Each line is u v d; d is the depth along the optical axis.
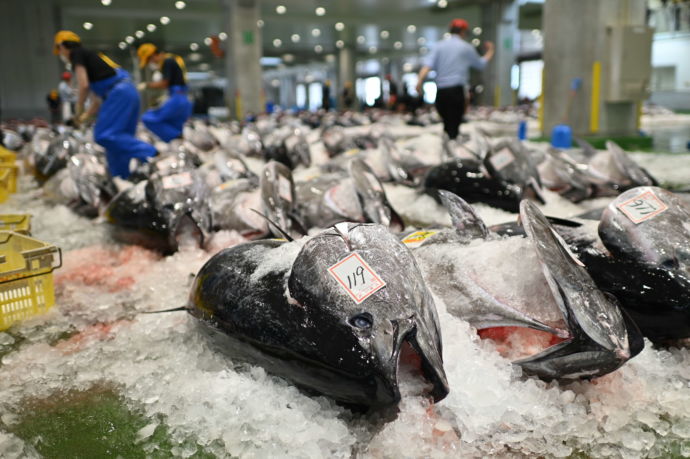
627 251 2.32
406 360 1.90
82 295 3.23
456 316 2.19
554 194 5.30
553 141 10.27
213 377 2.14
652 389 2.03
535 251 2.03
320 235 2.01
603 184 4.99
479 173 5.01
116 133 6.67
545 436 1.79
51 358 2.45
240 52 27.30
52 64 29.75
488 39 34.47
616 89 12.23
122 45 44.88
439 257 2.39
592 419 1.86
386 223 3.76
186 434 1.87
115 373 2.31
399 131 16.22
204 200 3.88
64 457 1.79
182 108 9.24
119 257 3.95
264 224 3.83
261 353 2.00
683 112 28.22
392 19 37.34
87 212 5.24
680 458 1.71
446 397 1.84
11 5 28.56
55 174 6.44
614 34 12.12
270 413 1.88
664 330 2.28
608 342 1.81
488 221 4.49
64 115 18.08
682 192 3.81
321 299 1.84
